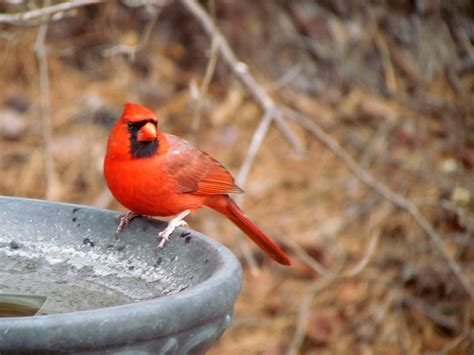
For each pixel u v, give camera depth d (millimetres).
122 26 14352
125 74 13805
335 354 10109
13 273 4516
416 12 14258
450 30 14062
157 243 4613
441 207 11656
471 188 11898
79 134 12586
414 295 10953
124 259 4652
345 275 10211
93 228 4770
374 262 11047
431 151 12570
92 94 13320
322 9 14594
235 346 9945
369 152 12617
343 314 10492
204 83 10656
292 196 11859
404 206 10578
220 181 5844
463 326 10656
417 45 14156
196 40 14133
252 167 12281
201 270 4168
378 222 11469
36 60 13633
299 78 13898
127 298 4254
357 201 11734
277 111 11258
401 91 13781
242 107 13281
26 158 12133
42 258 4684
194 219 11273
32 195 11586
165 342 3365
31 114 12898
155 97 13422
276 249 6188
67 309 4055
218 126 12977
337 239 11250
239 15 14258
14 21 10281
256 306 10391
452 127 12891
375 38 14227
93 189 11734
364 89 13875
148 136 5109
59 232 4781
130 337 3225
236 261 3973
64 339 3086
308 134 12891
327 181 12102
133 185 5281
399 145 12750
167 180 5398
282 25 14367
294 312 10328
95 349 3164
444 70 13672
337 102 13602
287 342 10047
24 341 3037
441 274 11008
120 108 13180
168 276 4441
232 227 11242
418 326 10703
